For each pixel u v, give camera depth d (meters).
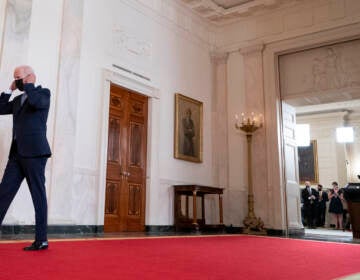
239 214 9.39
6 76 5.50
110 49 7.45
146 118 8.28
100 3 7.36
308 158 15.84
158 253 3.54
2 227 5.29
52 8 6.37
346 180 14.96
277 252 4.10
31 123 3.51
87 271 2.33
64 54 6.42
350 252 4.36
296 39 9.27
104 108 7.11
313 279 2.32
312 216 14.00
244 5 9.66
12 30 5.68
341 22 8.69
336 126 15.53
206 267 2.71
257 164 9.35
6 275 2.10
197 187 8.16
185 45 9.50
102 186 6.86
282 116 9.48
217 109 10.15
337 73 8.92
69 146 6.28
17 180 3.53
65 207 6.09
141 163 8.01
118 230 7.27
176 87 9.05
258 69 9.70
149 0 8.54
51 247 3.68
